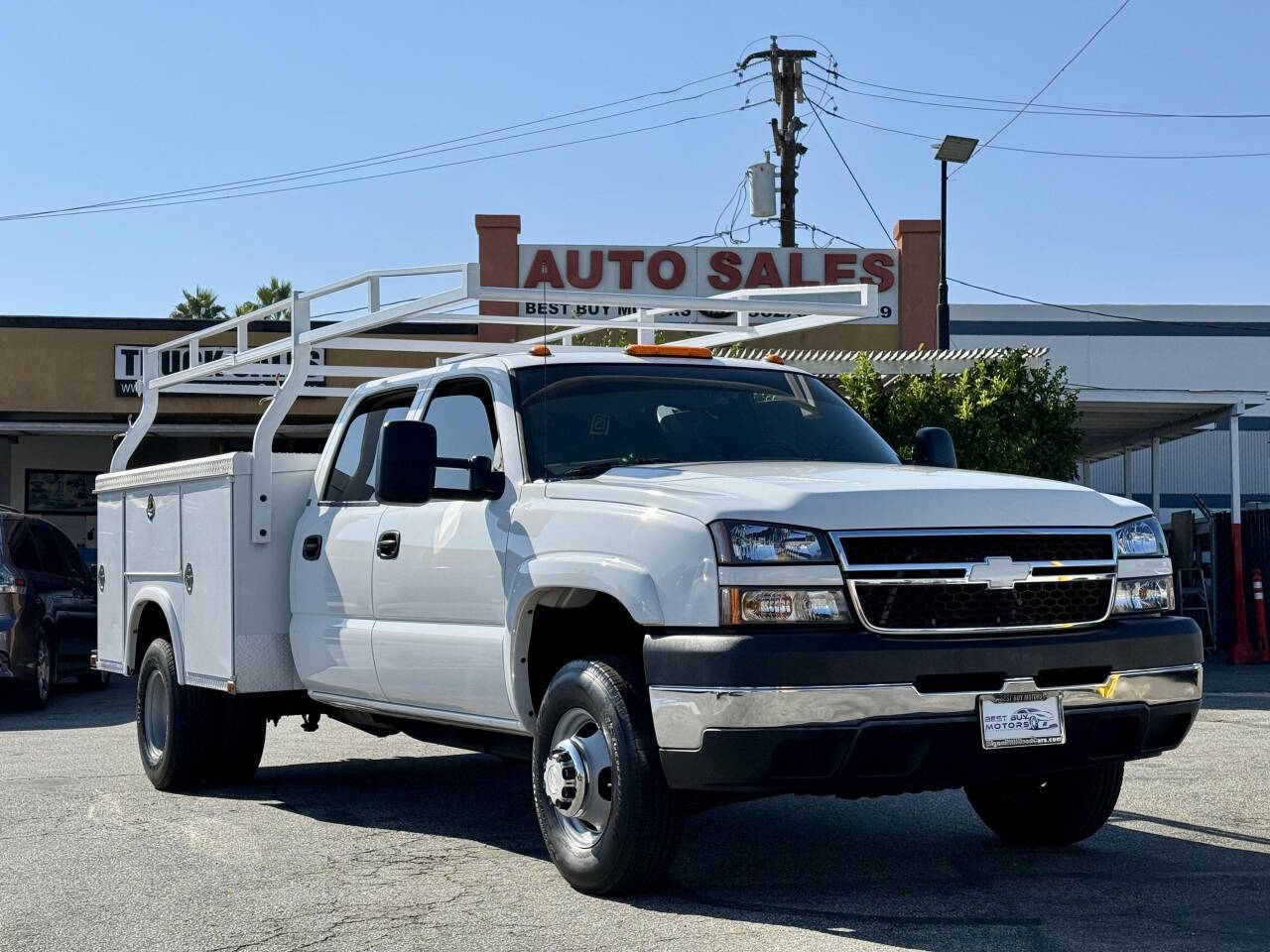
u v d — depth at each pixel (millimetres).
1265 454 50875
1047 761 5387
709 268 24828
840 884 5879
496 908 5551
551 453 6320
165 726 8547
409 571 6727
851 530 5219
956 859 6375
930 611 5258
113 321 23750
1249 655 20328
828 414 7129
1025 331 52688
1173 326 52688
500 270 24484
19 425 23500
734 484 5496
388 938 5148
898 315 24781
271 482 7770
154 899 5824
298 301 7914
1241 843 6664
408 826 7402
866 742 5090
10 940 5254
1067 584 5500
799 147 32688
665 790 5414
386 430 6133
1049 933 5043
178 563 8391
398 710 7020
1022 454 16625
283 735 11414
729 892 5727
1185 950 4805
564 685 5750
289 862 6512
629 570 5434
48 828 7402
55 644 14992
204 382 10039
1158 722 5664
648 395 6734
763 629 5137
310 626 7523
